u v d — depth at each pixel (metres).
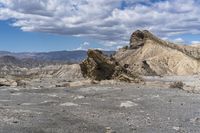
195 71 175.00
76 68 182.50
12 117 33.12
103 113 37.97
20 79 104.75
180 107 42.53
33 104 45.72
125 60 195.75
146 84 78.81
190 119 34.56
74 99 51.56
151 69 173.38
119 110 40.38
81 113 37.72
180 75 161.88
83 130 28.92
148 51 194.00
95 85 77.69
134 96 54.22
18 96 56.53
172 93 58.50
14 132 27.27
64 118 34.25
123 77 85.44
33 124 30.48
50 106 43.59
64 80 108.06
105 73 89.19
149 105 44.25
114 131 28.67
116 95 56.31
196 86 77.00
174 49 194.75
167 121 33.38
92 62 88.94
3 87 77.50
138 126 30.84
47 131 28.16
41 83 93.75
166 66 179.75
